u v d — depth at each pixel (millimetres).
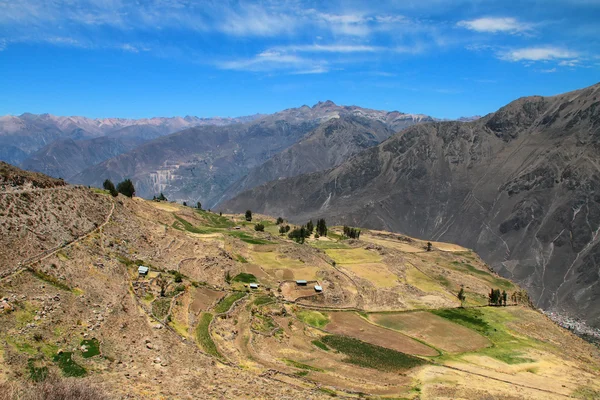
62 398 41062
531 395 81062
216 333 79312
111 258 87438
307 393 61875
